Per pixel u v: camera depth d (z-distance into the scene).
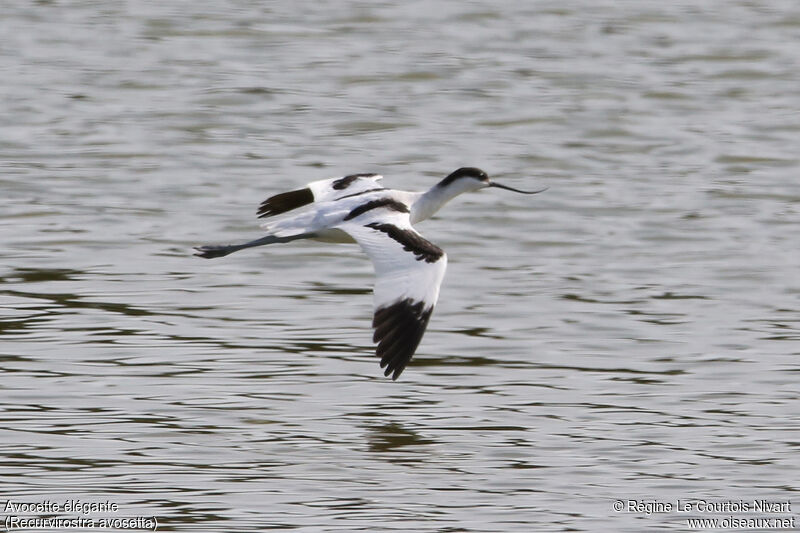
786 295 16.36
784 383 13.61
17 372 13.63
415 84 25.88
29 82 25.52
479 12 31.00
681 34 29.56
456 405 13.04
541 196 20.11
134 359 14.05
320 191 12.38
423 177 20.89
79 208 19.17
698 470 11.73
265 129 23.20
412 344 10.44
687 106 24.84
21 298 15.81
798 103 25.09
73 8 31.08
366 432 12.41
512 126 23.55
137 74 26.22
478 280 16.67
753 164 21.89
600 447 12.15
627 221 19.14
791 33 29.77
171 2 31.62
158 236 18.14
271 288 16.31
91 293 16.02
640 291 16.41
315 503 11.05
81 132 22.70
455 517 10.84
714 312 15.69
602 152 22.34
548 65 27.16
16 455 11.83
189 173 20.81
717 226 18.95
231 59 27.34
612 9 31.50
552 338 14.78
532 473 11.64
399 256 10.85
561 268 17.27
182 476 11.51
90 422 12.51
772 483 11.51
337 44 28.45
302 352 14.33
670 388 13.48
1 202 19.33
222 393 13.22
